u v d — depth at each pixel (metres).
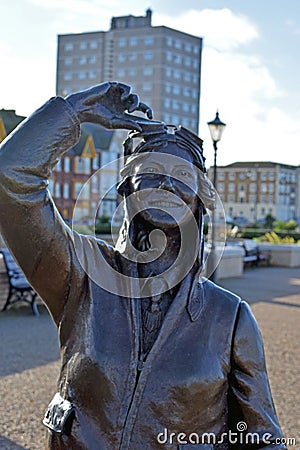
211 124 14.15
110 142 41.88
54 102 1.62
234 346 1.74
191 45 90.44
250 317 1.80
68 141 1.62
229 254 18.36
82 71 92.19
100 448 1.61
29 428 5.50
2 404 6.09
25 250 1.61
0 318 10.52
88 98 1.66
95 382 1.63
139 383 1.62
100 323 1.67
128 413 1.61
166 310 1.71
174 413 1.62
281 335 9.80
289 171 84.69
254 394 1.74
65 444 1.66
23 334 9.30
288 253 23.41
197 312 1.71
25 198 1.56
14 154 1.55
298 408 6.20
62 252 1.65
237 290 15.30
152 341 1.68
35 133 1.57
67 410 1.65
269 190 81.25
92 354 1.65
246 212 77.81
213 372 1.67
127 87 1.73
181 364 1.64
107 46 90.94
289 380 7.21
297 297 14.39
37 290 1.73
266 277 18.83
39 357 7.93
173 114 89.44
